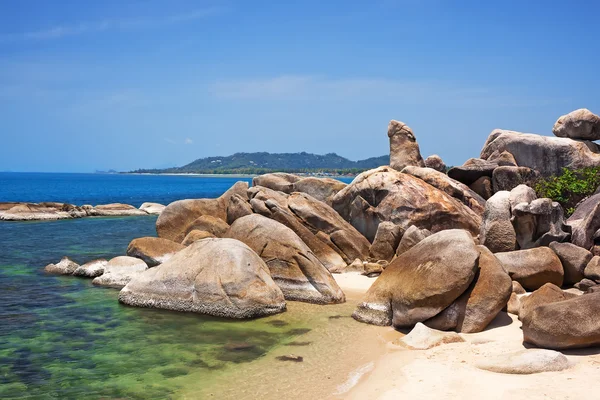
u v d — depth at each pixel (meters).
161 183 171.25
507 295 12.69
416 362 10.77
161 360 11.65
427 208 22.86
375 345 12.34
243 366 11.26
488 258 13.27
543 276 15.32
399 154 29.64
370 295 14.60
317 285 16.58
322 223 22.47
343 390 9.91
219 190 110.88
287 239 17.56
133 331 13.63
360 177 24.91
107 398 9.77
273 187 29.06
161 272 16.03
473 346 11.44
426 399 8.86
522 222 17.61
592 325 10.06
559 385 8.77
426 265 13.25
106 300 16.58
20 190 105.19
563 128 27.53
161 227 26.38
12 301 16.47
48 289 18.05
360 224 24.03
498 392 8.80
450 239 13.30
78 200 72.81
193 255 16.06
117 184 155.50
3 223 38.81
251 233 18.11
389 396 9.15
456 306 12.64
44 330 13.71
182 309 15.26
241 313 14.59
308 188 27.73
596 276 15.15
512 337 11.76
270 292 15.25
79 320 14.55
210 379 10.59
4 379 10.64
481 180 26.30
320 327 13.88
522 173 25.27
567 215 22.97
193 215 26.59
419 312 12.90
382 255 21.56
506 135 27.56
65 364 11.45
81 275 20.11
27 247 27.27
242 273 15.17
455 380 9.56
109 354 12.02
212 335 13.31
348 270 20.52
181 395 9.85
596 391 8.44
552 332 10.31
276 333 13.44
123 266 19.27
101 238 30.94
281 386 10.18
